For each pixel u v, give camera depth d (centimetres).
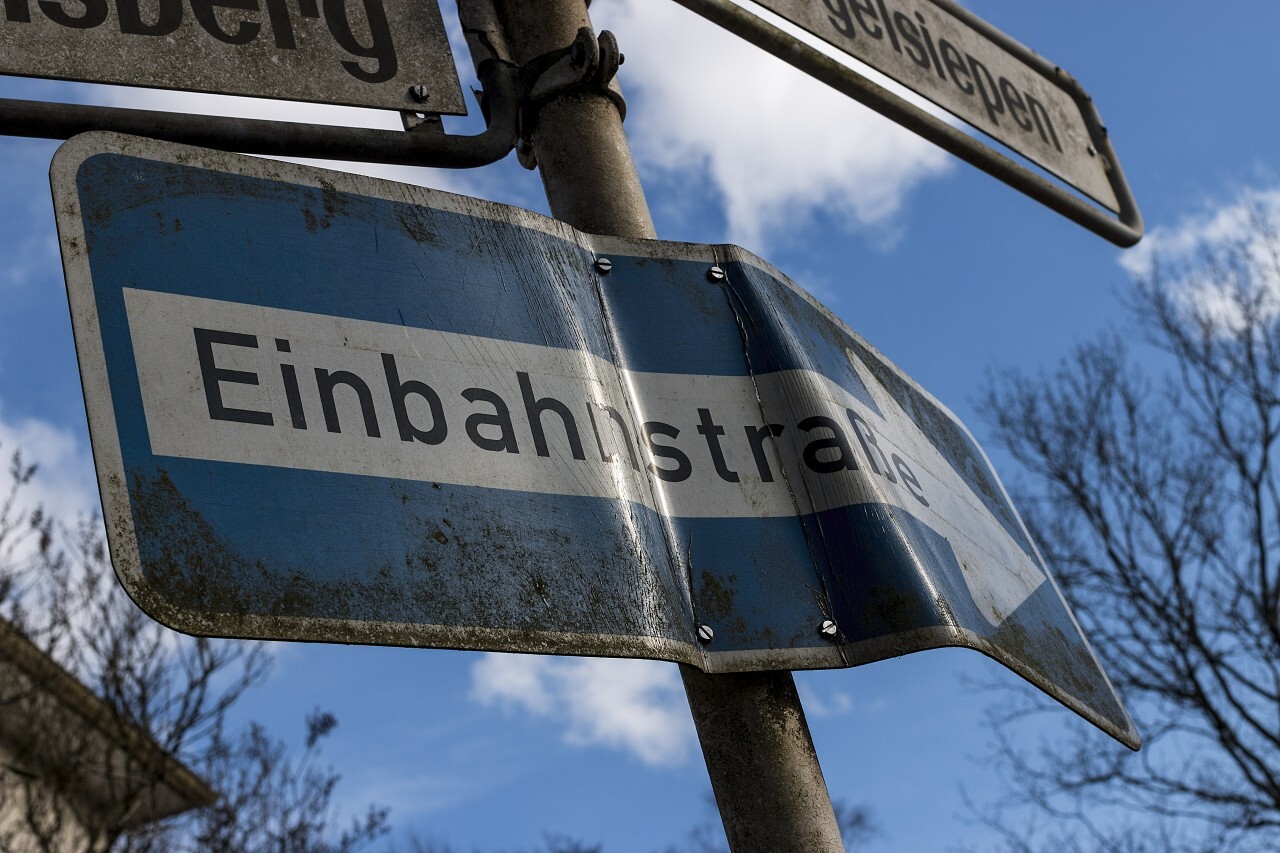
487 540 148
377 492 144
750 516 173
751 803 162
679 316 189
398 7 207
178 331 143
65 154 146
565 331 174
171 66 183
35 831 761
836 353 208
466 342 163
